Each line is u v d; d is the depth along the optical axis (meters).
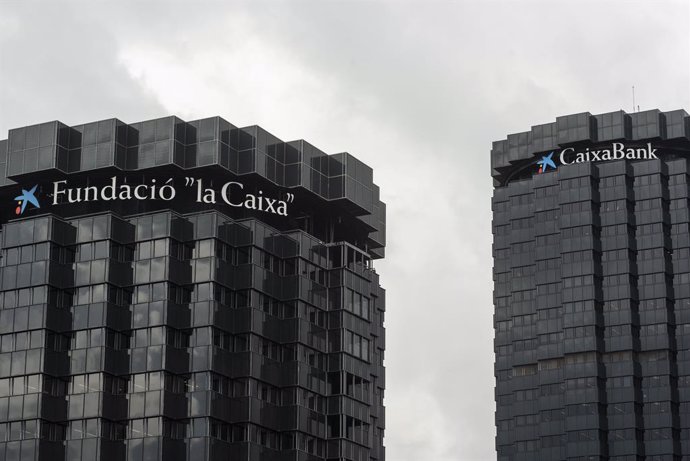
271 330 194.12
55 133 199.12
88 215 192.38
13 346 187.25
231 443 185.12
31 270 189.38
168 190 199.00
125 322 188.00
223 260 191.62
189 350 186.75
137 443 181.88
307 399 194.12
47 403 183.88
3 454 182.62
